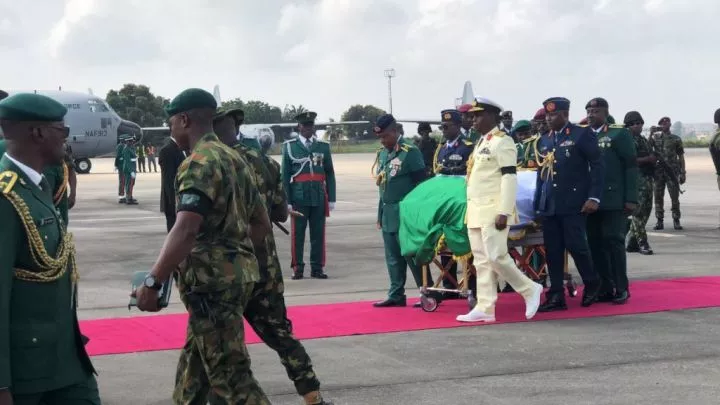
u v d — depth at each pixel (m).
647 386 5.68
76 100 41.47
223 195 4.04
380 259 12.60
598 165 8.20
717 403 5.29
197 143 4.16
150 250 13.70
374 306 8.71
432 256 8.30
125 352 6.82
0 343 3.24
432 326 7.71
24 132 3.51
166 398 5.61
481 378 5.96
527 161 9.45
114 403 5.49
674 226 15.68
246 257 4.14
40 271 3.44
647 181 12.32
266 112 102.75
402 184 8.70
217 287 4.03
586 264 8.42
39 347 3.43
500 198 7.73
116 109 91.31
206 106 4.25
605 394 5.52
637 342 6.95
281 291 4.81
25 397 3.44
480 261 7.88
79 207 22.69
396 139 8.81
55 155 3.59
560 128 8.38
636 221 12.38
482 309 7.89
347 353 6.74
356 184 31.84
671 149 15.62
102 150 42.41
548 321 7.89
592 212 8.29
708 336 7.13
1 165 3.52
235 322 4.07
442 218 8.21
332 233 15.86
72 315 3.60
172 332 7.52
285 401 5.49
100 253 13.35
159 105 93.75
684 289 9.37
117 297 9.54
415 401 5.44
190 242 3.93
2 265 3.28
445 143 9.12
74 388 3.63
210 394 4.37
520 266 8.85
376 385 5.82
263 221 4.52
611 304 8.64
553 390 5.62
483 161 7.76
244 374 4.13
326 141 11.05
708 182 29.34
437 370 6.19
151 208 22.38
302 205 10.79
